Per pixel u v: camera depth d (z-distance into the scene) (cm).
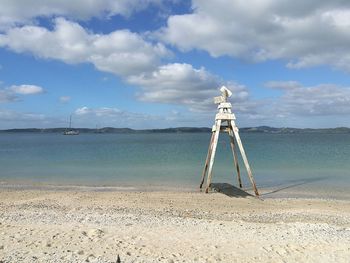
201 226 1373
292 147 7000
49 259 978
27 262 955
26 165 3884
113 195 2183
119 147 7550
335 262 1026
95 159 4538
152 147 7444
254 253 1085
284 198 2180
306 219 1673
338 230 1355
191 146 7744
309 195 2278
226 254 1073
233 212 1800
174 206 1898
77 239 1159
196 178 2927
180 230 1302
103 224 1370
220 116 2328
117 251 1066
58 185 2625
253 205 1967
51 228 1280
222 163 3944
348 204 2008
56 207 1811
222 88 2328
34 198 2095
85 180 2850
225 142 9512
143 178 2933
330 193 2342
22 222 1381
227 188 2448
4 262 952
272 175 3095
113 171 3356
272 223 1566
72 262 962
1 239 1143
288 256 1064
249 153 5366
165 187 2530
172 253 1069
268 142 9700
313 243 1171
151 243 1152
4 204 1894
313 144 8281
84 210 1731
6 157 4947
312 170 3394
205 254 1070
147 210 1780
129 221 1434
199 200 2064
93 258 995
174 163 4012
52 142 10925
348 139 12144
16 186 2581
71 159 4562
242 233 1280
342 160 4266
